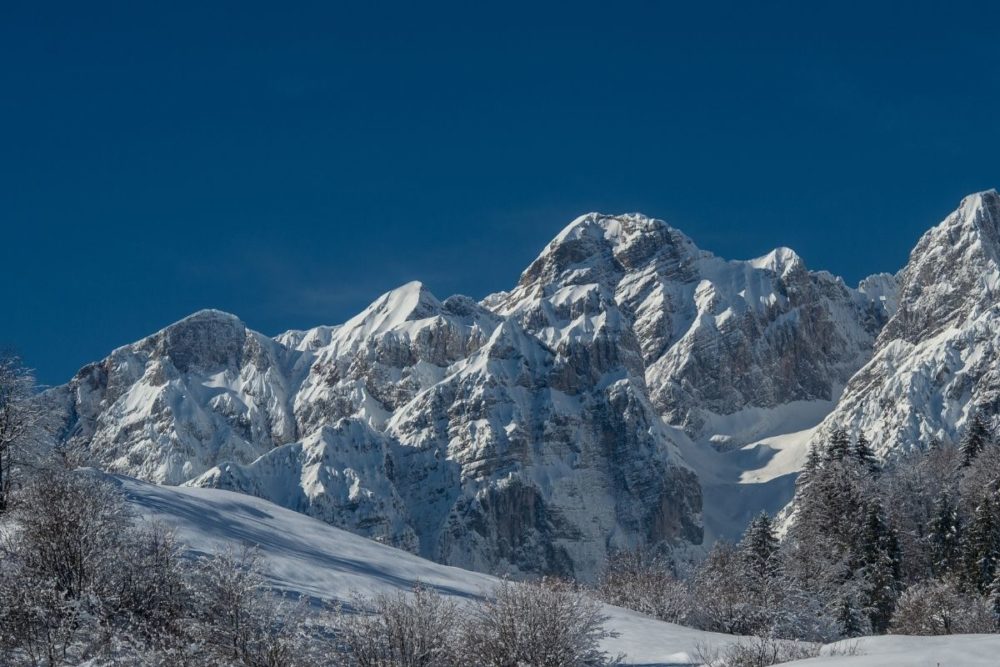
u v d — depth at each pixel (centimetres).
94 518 5809
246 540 8625
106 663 4984
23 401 7838
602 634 5994
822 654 5544
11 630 5188
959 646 4728
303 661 5138
